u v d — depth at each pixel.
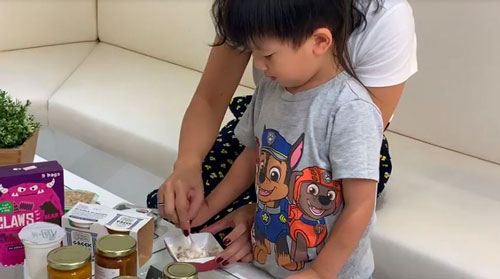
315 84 1.11
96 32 2.68
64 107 2.10
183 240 1.24
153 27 2.48
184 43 2.40
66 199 1.31
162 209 1.25
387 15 1.17
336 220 1.14
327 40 1.04
